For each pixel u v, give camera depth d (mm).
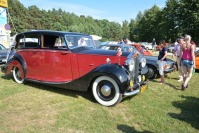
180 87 7551
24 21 79375
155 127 4320
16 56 7117
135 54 5625
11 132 3984
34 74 6703
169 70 9039
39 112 4895
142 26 76000
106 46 9461
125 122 4516
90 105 5410
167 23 51062
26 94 6125
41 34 6395
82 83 5645
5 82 7391
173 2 48656
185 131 4207
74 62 5910
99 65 5543
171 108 5363
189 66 7004
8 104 5324
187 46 6945
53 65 6230
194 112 5137
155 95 6422
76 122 4438
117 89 5223
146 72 6371
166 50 7789
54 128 4176
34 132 4004
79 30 92000
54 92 6383
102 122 4473
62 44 6055
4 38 16531
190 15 44031
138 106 5406
